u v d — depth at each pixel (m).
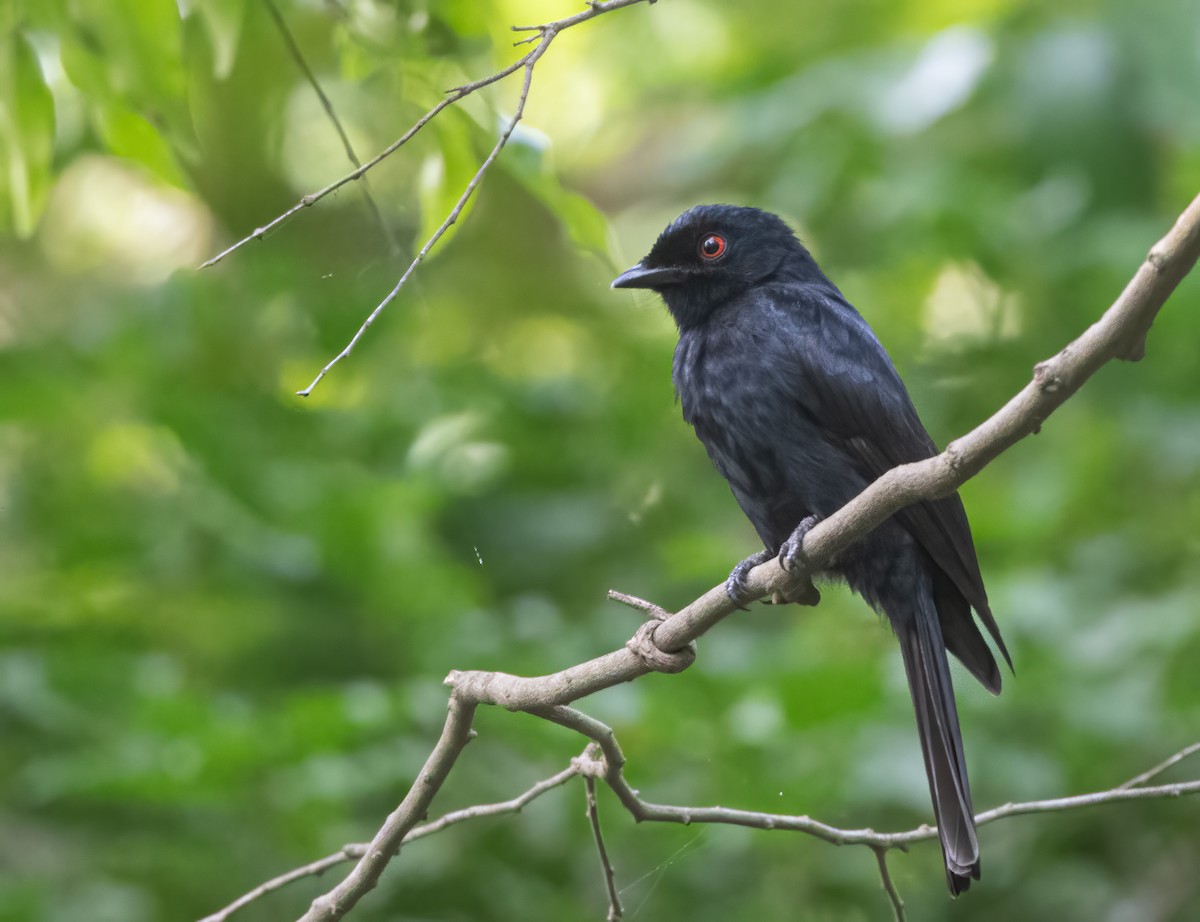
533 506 13.98
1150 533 12.30
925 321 14.63
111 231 16.19
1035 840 11.20
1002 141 14.41
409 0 9.09
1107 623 11.38
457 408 14.10
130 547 12.80
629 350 15.04
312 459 13.59
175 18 8.41
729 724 10.71
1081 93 12.50
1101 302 13.20
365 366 14.18
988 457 5.45
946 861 7.20
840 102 13.58
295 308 13.45
